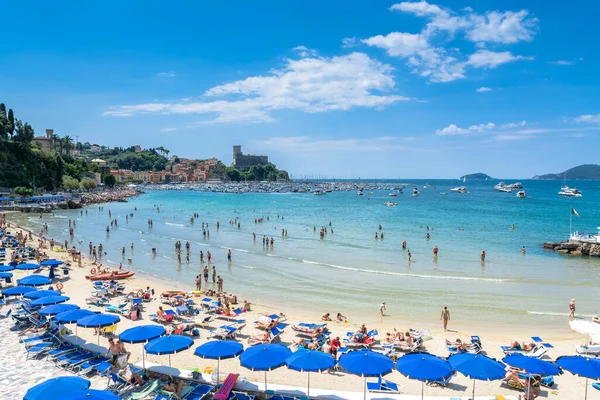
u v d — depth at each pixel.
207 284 35.09
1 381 15.45
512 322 25.44
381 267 42.03
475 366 12.93
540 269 41.47
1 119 129.50
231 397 14.52
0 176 120.44
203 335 21.59
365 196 196.50
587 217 94.38
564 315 26.70
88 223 83.38
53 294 22.05
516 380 16.06
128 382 15.34
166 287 33.78
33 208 104.25
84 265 40.56
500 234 66.88
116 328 21.16
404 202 152.62
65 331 19.62
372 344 20.30
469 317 26.39
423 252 50.88
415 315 26.80
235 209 121.31
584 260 46.62
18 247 44.75
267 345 14.59
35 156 136.38
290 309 27.95
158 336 15.57
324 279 36.75
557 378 17.11
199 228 76.62
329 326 23.91
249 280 36.47
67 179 153.12
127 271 38.38
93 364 16.69
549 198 173.00
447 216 98.00
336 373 17.23
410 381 16.59
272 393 14.71
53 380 11.74
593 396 15.62
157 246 55.81
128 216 99.38
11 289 23.06
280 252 51.09
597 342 19.47
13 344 19.00
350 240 60.81
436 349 20.41
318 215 102.12
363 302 29.72
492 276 38.09
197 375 15.66
